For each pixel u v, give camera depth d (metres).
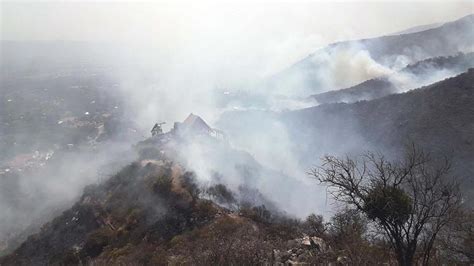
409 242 12.56
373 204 12.50
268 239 26.34
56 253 43.81
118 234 39.75
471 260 13.38
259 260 18.83
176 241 32.75
